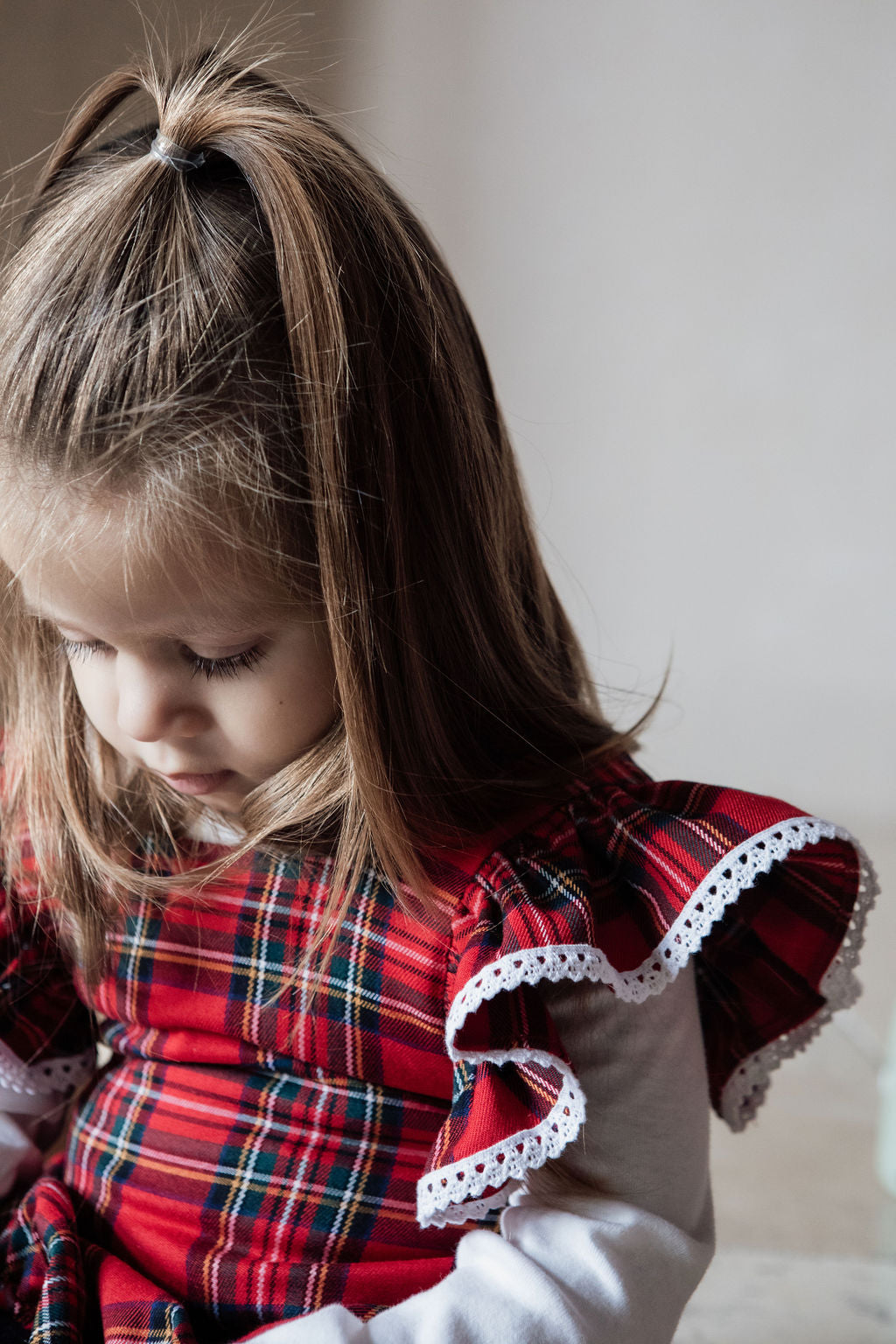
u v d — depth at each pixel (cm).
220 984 68
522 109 259
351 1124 65
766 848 61
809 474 270
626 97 258
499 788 67
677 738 278
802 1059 162
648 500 272
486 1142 56
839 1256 120
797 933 69
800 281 262
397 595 61
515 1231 62
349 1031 65
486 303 266
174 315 55
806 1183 133
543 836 65
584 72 257
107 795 72
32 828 74
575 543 274
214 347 55
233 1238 65
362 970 65
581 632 276
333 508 57
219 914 69
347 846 63
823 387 266
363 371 59
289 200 57
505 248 264
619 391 269
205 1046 69
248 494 54
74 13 224
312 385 56
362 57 256
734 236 262
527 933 59
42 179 68
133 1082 71
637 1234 61
